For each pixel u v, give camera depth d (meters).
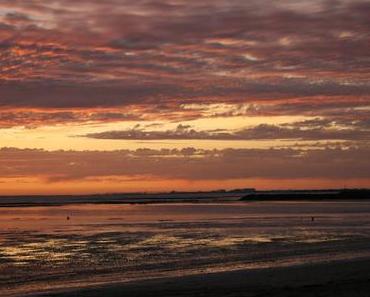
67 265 34.84
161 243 47.66
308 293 20.80
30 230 64.69
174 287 24.12
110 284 27.03
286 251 41.25
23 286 27.89
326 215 97.44
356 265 30.45
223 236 54.22
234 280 26.00
